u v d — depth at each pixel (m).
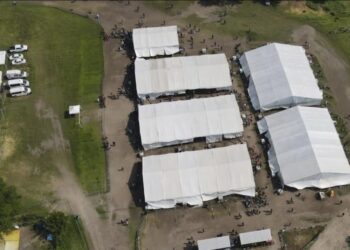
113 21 132.88
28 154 104.19
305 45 123.94
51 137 107.00
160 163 97.06
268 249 88.00
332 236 89.12
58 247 89.75
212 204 94.62
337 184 95.56
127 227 92.56
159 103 107.81
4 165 102.38
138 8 136.38
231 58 121.44
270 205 94.00
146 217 93.50
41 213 94.56
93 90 115.81
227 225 91.69
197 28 129.62
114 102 113.19
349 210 92.56
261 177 98.38
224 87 112.88
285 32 127.62
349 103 110.56
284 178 95.25
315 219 91.62
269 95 108.94
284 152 98.62
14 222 92.56
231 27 129.38
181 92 112.88
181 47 124.31
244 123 107.31
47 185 99.12
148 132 102.88
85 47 125.94
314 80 112.31
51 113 111.50
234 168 95.69
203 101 107.44
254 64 115.62
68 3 138.75
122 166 101.56
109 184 98.88
